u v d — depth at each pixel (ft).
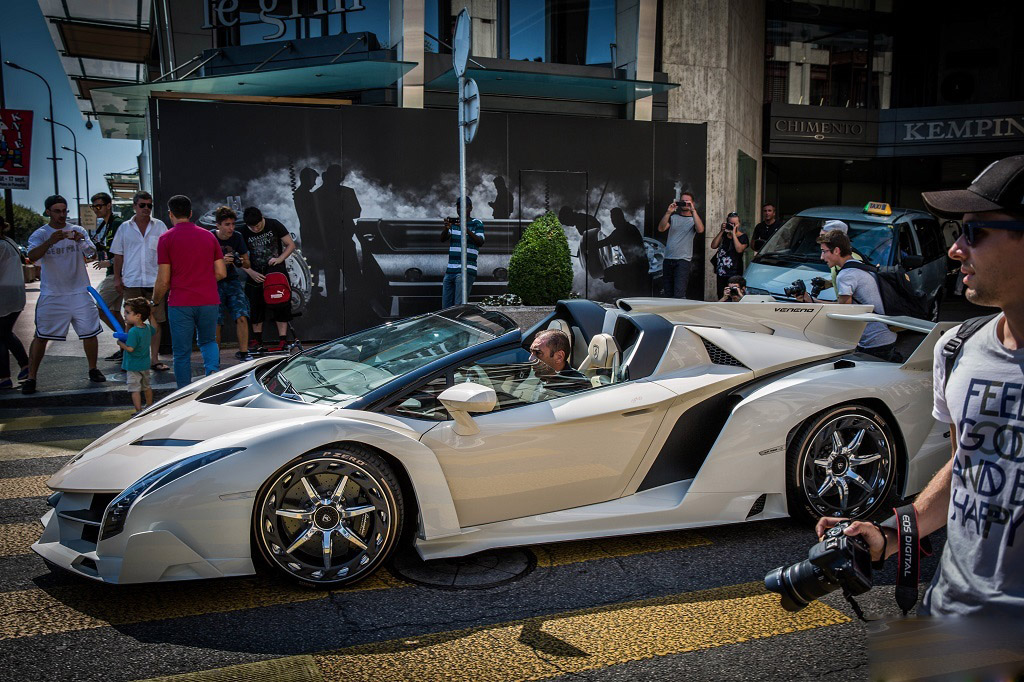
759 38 55.16
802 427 13.60
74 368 28.37
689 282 41.01
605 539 13.61
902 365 14.56
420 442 11.64
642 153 38.96
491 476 12.13
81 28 50.14
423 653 9.78
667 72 43.50
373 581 11.87
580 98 41.19
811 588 5.51
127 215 94.48
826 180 71.82
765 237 37.96
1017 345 4.89
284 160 33.53
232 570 10.85
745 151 51.42
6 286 24.53
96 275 101.60
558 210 37.88
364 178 34.63
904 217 33.99
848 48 60.49
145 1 43.78
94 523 11.25
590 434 12.74
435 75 37.65
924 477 14.29
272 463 10.87
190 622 10.59
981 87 61.98
